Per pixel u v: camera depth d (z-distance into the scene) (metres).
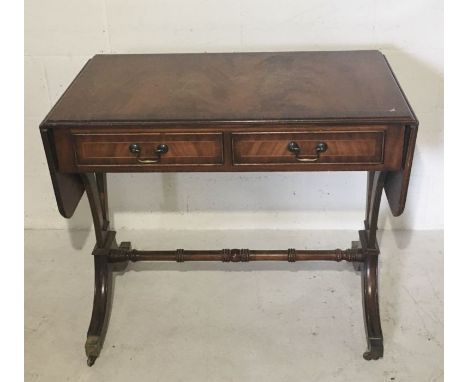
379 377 2.21
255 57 2.42
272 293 2.61
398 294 2.57
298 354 2.31
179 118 1.96
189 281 2.68
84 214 2.98
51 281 2.71
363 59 2.37
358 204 2.89
